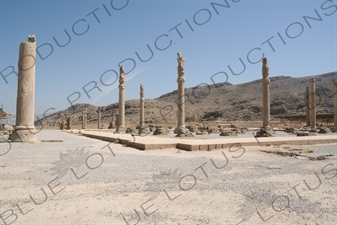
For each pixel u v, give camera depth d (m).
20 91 20.52
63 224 5.16
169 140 20.95
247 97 151.12
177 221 5.36
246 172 9.91
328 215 5.72
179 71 34.16
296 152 15.66
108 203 6.36
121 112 43.53
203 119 130.00
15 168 10.22
